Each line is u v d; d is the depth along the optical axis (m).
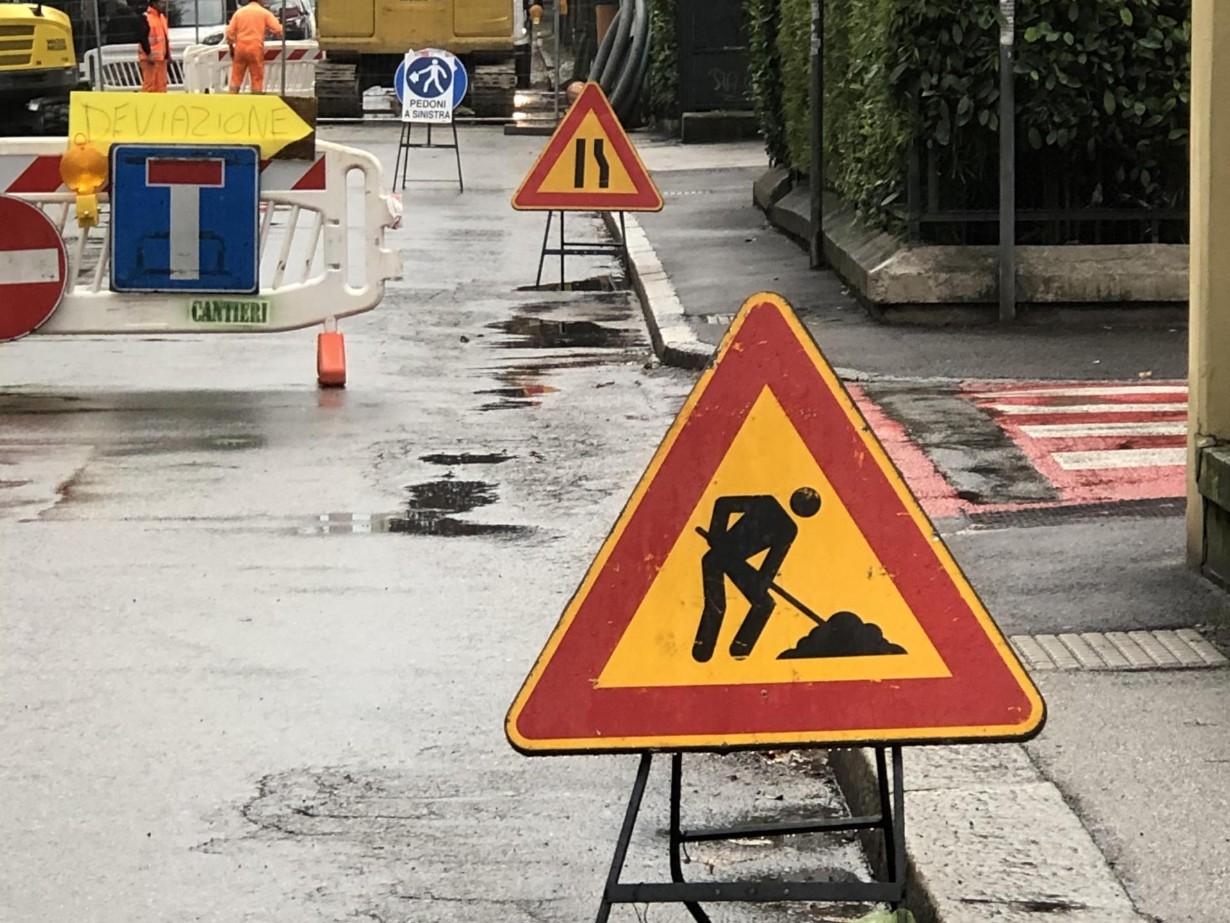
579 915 6.64
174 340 19.41
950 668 5.62
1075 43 18.12
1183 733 7.60
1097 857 6.46
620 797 7.71
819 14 21.89
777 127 28.25
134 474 13.41
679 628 5.62
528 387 16.84
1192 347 9.80
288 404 16.03
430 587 10.64
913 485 12.34
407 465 13.69
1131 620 9.12
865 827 6.26
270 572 10.96
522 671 9.22
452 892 6.82
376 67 47.81
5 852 7.17
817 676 5.62
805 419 5.62
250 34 45.56
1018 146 18.61
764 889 5.60
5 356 18.48
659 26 43.16
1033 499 11.91
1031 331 17.86
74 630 9.90
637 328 20.25
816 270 21.98
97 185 16.20
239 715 8.63
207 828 7.39
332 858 7.11
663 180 33.16
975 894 6.20
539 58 66.56
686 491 5.62
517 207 21.08
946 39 18.14
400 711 8.68
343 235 16.72
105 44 51.94
